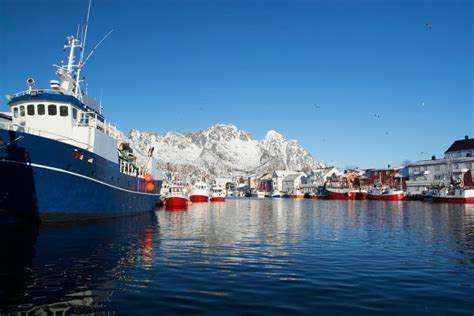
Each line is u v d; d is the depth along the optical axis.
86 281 13.67
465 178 106.44
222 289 12.88
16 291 12.34
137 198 47.09
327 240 25.58
